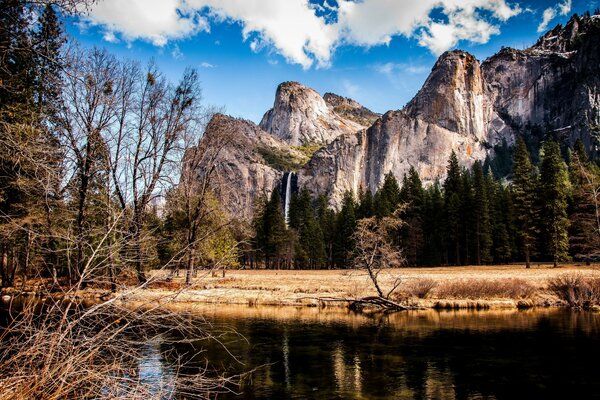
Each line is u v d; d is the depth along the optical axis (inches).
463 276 1470.2
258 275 1854.1
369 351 547.8
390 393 391.5
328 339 618.5
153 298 243.9
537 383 421.1
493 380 431.2
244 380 421.4
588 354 530.9
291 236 3107.8
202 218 1043.3
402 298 1005.2
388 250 1032.2
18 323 205.3
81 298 231.9
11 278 930.1
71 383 196.5
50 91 353.7
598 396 384.5
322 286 1243.2
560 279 1077.8
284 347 566.6
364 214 3238.2
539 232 2116.1
